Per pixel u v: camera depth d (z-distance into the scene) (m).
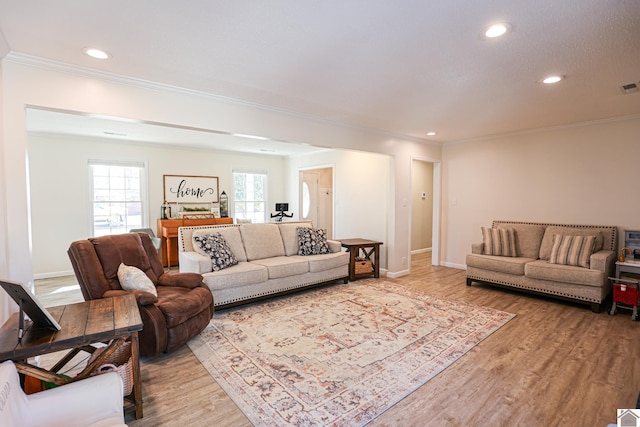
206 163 6.89
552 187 4.61
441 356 2.55
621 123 4.02
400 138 5.14
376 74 2.66
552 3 1.68
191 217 6.45
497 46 2.17
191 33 2.03
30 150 5.07
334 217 6.45
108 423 1.37
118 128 4.76
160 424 1.80
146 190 6.14
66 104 2.49
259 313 3.49
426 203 7.77
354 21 1.87
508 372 2.32
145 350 2.45
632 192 3.97
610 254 3.74
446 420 1.83
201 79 2.79
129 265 2.91
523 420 1.82
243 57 2.36
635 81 2.80
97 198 5.69
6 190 2.25
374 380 2.22
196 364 2.45
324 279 4.44
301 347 2.71
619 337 2.89
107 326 1.67
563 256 3.90
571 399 2.01
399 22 1.88
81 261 2.53
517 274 4.10
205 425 1.80
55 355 2.62
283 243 4.67
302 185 7.84
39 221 5.16
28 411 1.27
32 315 1.58
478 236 5.45
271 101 3.40
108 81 2.67
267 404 1.98
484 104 3.48
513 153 4.98
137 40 2.11
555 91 3.05
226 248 3.88
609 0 1.64
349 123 4.34
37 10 1.76
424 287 4.54
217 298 3.47
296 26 1.94
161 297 2.73
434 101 3.38
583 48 2.19
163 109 2.95
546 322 3.24
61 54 2.31
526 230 4.58
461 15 1.80
